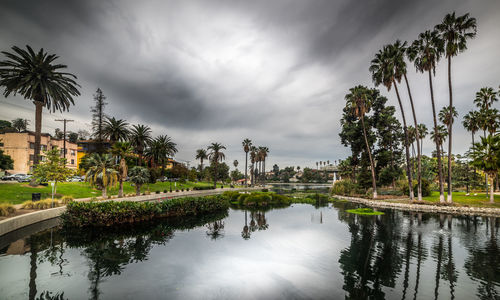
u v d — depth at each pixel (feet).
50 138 215.72
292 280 33.30
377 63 136.46
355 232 64.95
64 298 26.66
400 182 195.93
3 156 157.07
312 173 630.74
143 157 220.23
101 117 208.33
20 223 59.77
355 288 30.81
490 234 61.87
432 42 116.67
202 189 235.20
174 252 45.65
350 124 203.82
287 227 71.82
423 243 53.21
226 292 29.27
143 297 27.37
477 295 28.96
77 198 118.62
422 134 228.63
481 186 191.21
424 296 28.63
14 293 27.61
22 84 111.86
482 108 158.92
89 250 45.55
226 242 53.83
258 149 437.99
